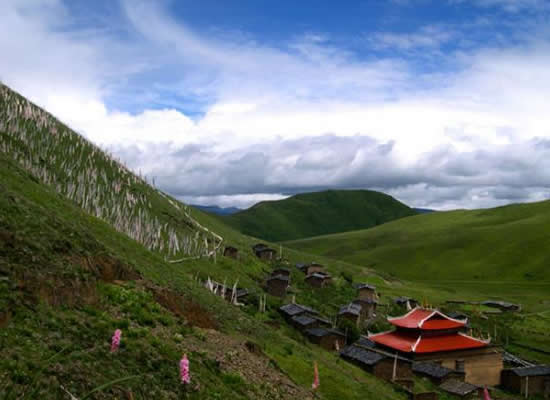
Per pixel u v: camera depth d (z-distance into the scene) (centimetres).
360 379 5266
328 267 18712
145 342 2084
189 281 5312
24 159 9956
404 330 8144
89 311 2098
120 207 11812
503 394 7244
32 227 2519
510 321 13525
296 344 5162
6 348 1433
